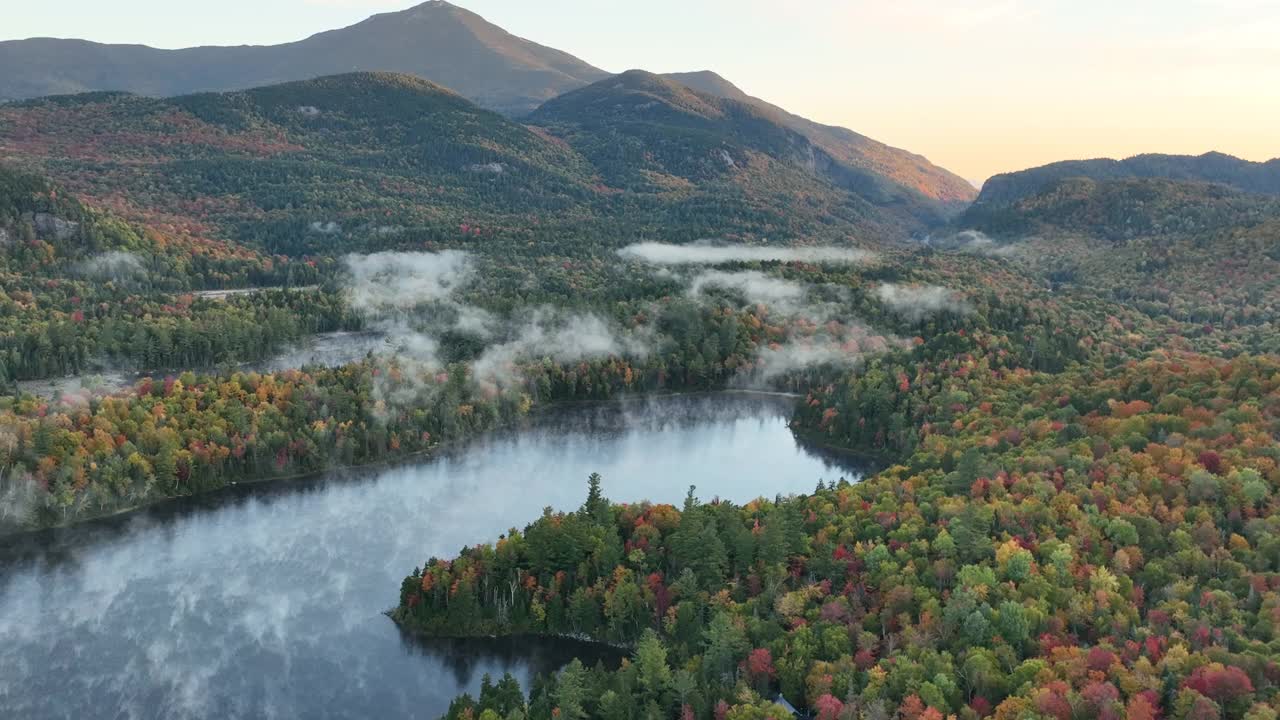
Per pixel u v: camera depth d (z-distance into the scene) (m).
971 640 163.12
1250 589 166.88
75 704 175.38
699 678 164.12
